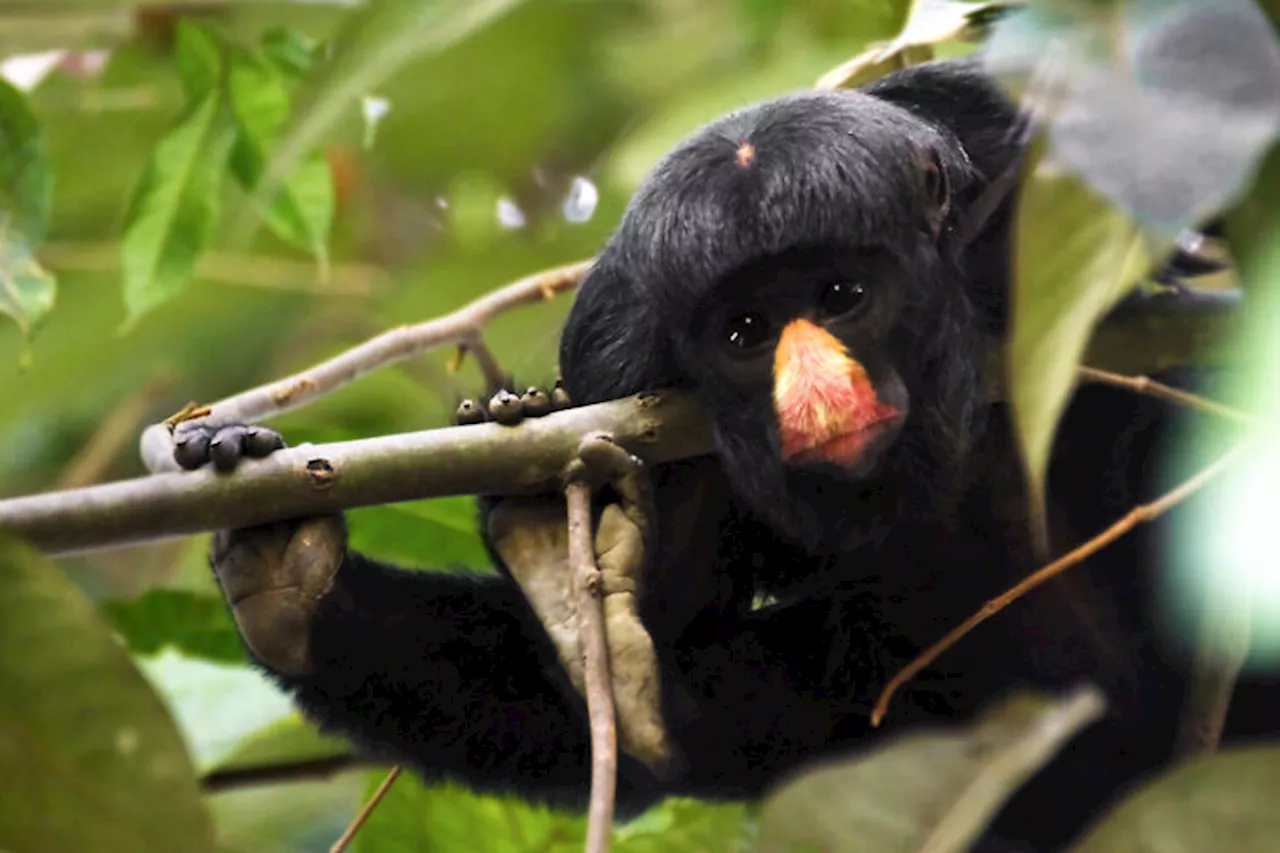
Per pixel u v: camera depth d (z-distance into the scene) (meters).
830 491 5.06
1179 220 2.81
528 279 6.05
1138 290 4.61
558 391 5.17
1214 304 4.58
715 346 4.75
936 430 5.00
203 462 4.27
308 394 5.38
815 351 4.57
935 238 4.92
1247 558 3.14
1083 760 5.66
